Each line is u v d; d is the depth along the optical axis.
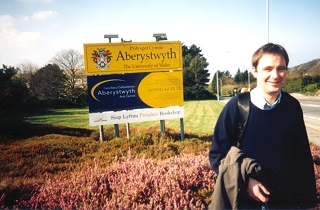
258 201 1.80
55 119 15.05
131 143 7.17
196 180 3.64
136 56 7.83
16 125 10.60
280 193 1.86
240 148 1.89
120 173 3.99
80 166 5.43
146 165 4.32
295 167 1.86
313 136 8.22
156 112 7.93
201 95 44.34
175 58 8.02
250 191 1.73
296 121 1.81
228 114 1.90
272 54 1.77
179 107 7.96
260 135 1.81
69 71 28.94
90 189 3.44
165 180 3.52
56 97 28.47
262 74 1.81
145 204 3.11
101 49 7.64
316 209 2.72
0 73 19.34
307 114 15.20
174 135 8.46
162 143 7.17
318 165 4.86
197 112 16.61
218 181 1.77
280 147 1.80
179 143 7.21
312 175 1.88
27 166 5.45
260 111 1.80
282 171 1.82
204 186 3.56
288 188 1.86
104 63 7.68
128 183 3.55
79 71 29.25
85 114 18.77
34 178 4.62
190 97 44.00
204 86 48.16
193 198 3.21
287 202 1.89
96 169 4.38
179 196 3.17
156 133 8.45
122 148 6.90
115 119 7.77
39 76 26.62
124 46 7.75
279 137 1.79
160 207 2.99
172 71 8.02
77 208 3.09
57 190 3.58
